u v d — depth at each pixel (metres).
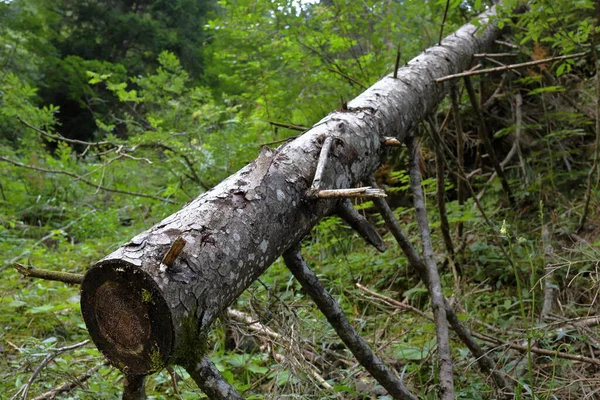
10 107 6.26
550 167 4.21
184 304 1.31
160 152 4.91
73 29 16.20
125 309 1.32
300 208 1.72
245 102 5.19
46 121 6.47
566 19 3.40
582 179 4.23
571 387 2.28
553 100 4.64
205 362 1.46
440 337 2.23
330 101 4.66
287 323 2.15
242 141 4.46
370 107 2.32
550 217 3.96
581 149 4.41
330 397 2.31
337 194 1.67
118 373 2.66
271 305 2.23
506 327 2.88
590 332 2.50
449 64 3.24
